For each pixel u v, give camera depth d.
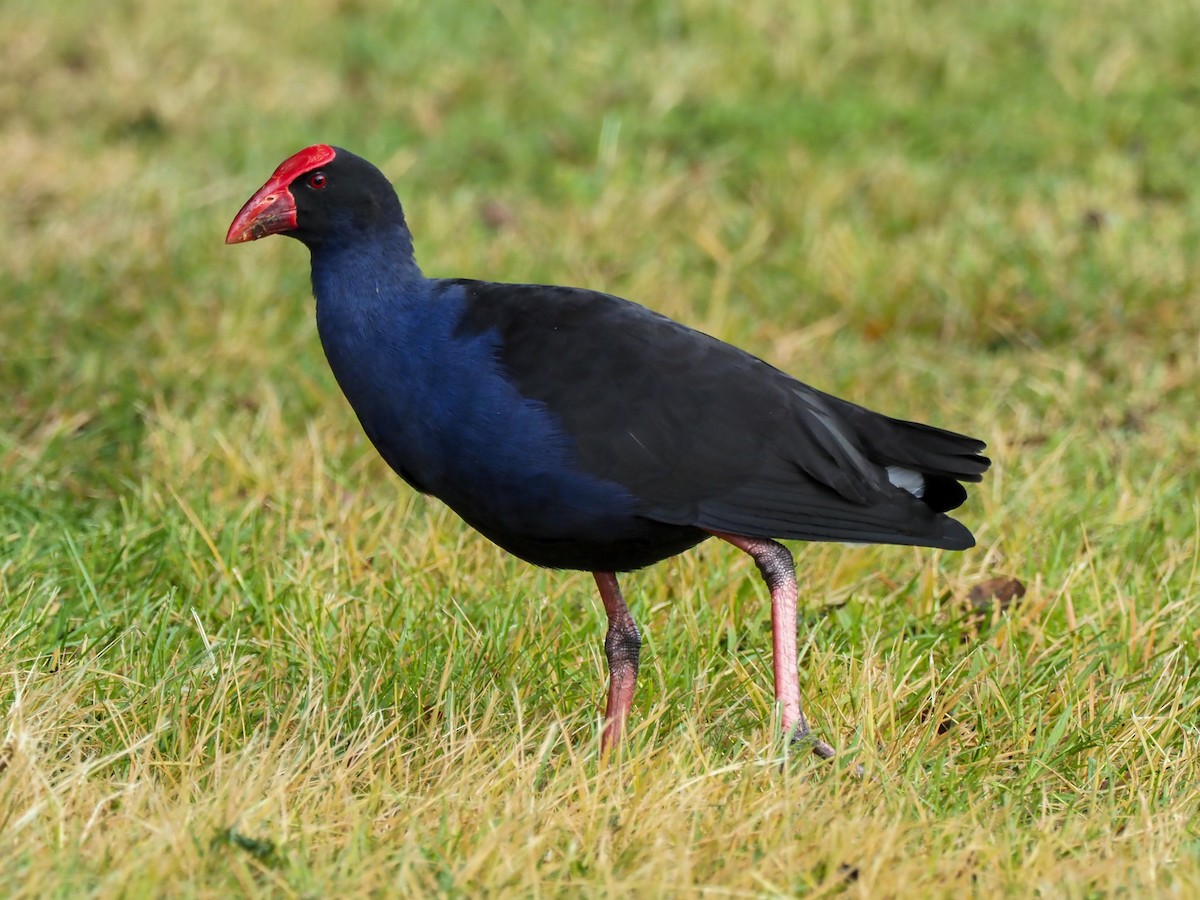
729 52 20.58
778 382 9.13
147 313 14.87
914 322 15.27
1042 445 13.23
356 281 9.20
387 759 8.26
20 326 14.39
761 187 17.75
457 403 8.81
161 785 8.10
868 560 11.37
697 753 8.49
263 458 12.31
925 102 19.52
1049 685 9.62
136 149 18.92
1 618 9.63
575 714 9.13
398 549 11.19
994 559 11.52
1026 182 17.50
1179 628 10.20
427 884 7.37
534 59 20.84
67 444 12.80
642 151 18.88
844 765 8.68
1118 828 8.26
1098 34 20.52
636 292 15.43
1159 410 13.66
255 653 9.84
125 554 10.89
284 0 22.30
